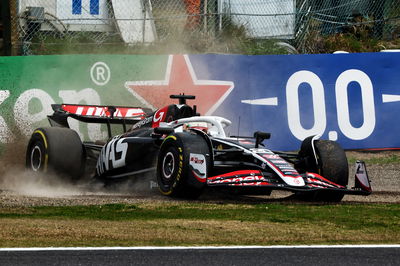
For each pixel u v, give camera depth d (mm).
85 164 31781
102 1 51781
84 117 33812
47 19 48688
